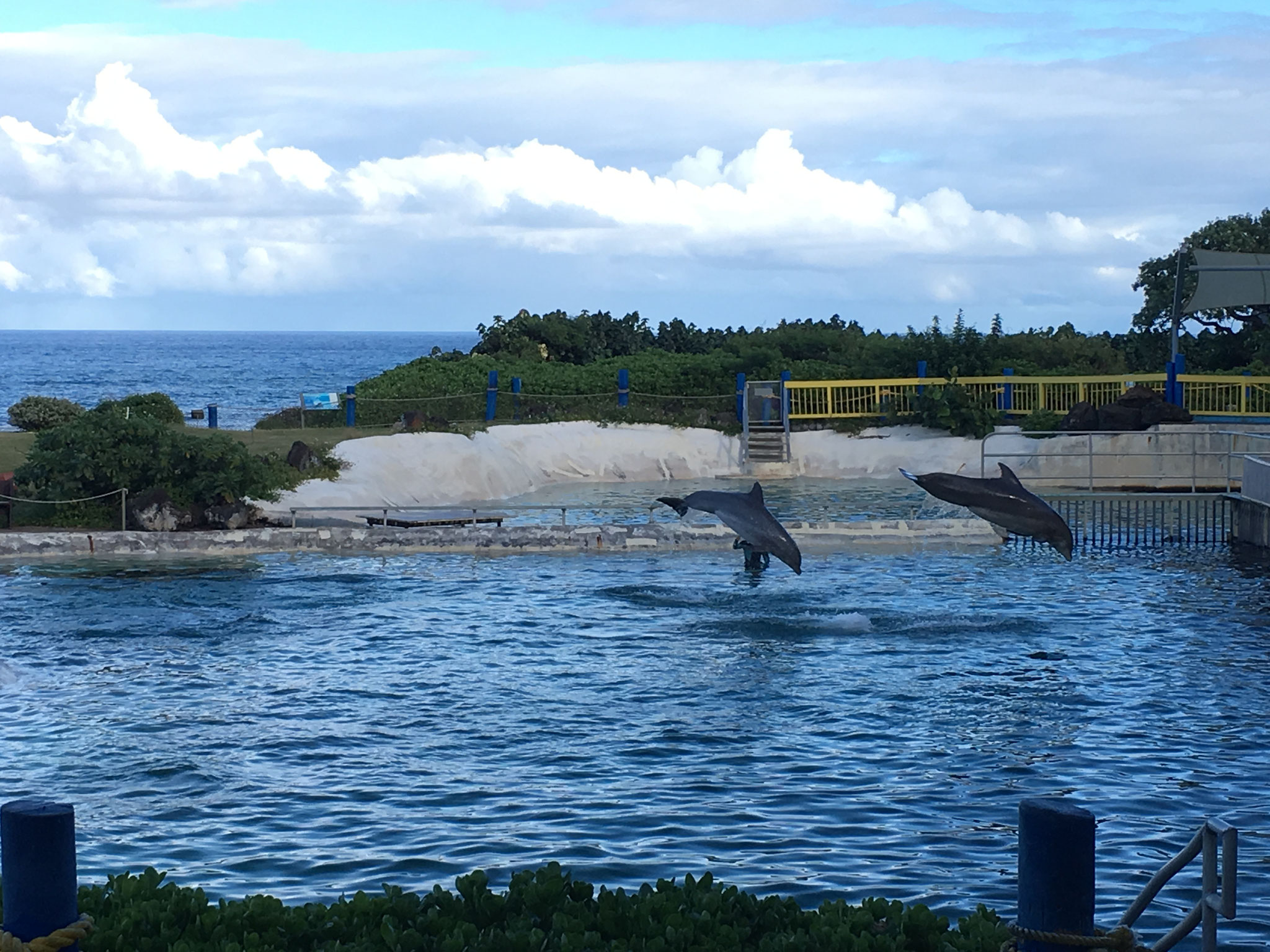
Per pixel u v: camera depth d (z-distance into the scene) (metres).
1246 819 12.25
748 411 46.94
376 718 15.91
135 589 24.25
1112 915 9.83
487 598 23.88
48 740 14.84
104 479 30.75
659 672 18.38
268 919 6.55
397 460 38.16
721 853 11.19
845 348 61.38
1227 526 33.88
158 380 140.50
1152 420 41.75
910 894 10.23
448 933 6.48
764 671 18.48
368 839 11.60
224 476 30.81
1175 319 44.62
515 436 43.84
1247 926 9.61
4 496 30.20
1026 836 5.91
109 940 6.26
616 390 51.78
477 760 14.18
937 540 30.53
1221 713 16.25
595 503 38.00
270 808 12.49
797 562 16.61
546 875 7.13
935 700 16.91
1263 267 42.34
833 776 13.61
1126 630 21.34
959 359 51.62
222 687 17.38
